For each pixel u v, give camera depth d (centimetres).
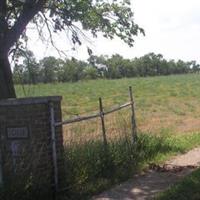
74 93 5881
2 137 1034
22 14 1262
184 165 1355
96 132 1809
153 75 13312
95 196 1050
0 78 1236
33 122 1012
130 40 1525
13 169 1000
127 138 1452
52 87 6259
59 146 1063
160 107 3950
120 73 11588
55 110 1051
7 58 1258
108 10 1484
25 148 1010
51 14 1377
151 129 2341
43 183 1002
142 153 1427
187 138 1870
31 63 1409
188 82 8056
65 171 1076
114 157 1288
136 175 1239
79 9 1380
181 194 1009
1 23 1243
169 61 14238
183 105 4197
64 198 1025
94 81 8612
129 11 1502
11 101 1023
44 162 1019
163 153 1517
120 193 1067
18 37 1266
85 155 1209
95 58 1600
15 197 948
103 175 1208
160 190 1075
